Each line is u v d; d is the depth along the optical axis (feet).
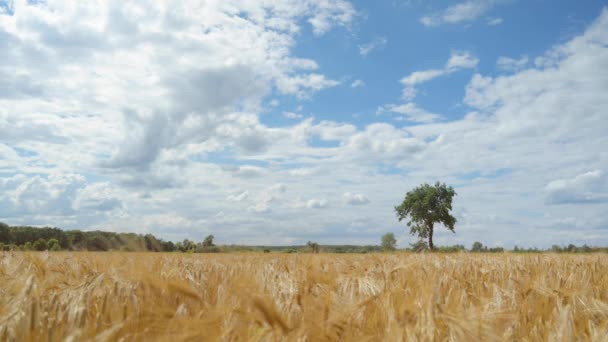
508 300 11.71
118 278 10.69
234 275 14.21
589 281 15.88
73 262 18.60
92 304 9.14
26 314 6.98
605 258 33.53
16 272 13.25
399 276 14.76
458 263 24.70
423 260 25.72
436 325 7.14
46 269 14.16
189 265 20.90
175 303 9.94
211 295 11.76
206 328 7.09
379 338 7.63
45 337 6.98
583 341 8.02
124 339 6.80
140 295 9.84
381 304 8.82
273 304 7.79
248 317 7.52
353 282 11.10
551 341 8.12
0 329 6.61
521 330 8.93
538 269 21.59
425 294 8.49
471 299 11.98
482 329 6.95
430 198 267.18
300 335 7.28
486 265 23.85
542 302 11.17
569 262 28.91
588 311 10.04
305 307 8.64
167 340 6.75
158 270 15.01
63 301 8.87
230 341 7.16
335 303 9.23
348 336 7.69
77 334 6.45
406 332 7.06
